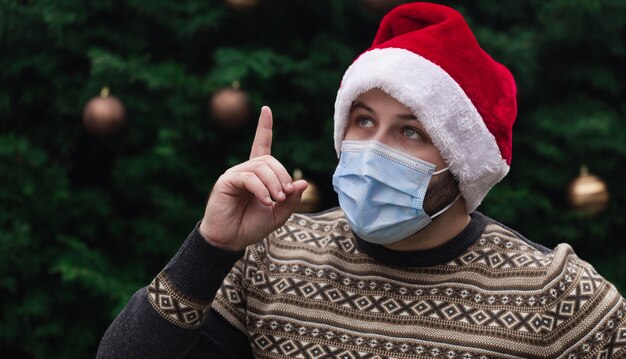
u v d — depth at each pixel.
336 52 3.78
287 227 1.81
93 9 3.75
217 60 3.61
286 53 3.91
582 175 3.54
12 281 3.53
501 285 1.61
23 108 3.96
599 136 3.72
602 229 3.74
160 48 3.92
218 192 1.56
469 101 1.64
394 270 1.66
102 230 3.87
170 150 3.56
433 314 1.60
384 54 1.66
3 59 3.84
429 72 1.61
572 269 1.62
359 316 1.64
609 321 1.56
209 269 1.56
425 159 1.64
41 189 3.71
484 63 1.70
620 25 3.69
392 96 1.61
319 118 3.92
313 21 3.96
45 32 3.79
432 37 1.66
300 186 1.59
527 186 3.83
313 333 1.64
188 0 3.78
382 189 1.64
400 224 1.64
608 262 3.89
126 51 3.82
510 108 1.74
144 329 1.56
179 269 1.57
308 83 3.69
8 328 3.61
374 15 3.63
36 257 3.63
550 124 3.75
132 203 3.92
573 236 3.71
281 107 3.82
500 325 1.57
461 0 3.95
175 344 1.56
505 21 4.03
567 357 1.55
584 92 4.05
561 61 3.95
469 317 1.59
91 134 3.42
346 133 1.74
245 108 3.46
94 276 3.51
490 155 1.68
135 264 3.81
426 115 1.60
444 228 1.69
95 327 3.76
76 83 3.81
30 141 3.92
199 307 1.56
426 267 1.65
